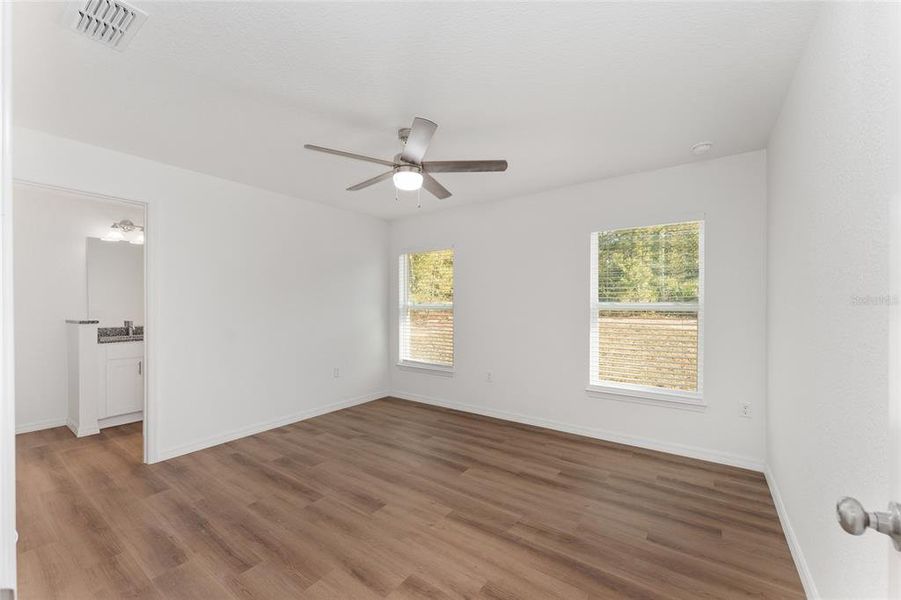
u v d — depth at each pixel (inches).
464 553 81.0
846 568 50.9
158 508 97.9
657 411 134.6
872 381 43.2
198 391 137.2
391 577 74.1
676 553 80.4
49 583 72.4
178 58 74.9
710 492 105.0
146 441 125.3
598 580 72.9
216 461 126.8
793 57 74.0
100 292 172.4
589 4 61.5
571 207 152.6
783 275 90.9
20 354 153.1
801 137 74.0
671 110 94.5
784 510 88.8
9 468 21.5
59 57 74.0
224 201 144.8
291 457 130.3
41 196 157.2
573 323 152.3
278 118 98.6
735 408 121.2
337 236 187.3
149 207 125.5
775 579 72.9
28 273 154.3
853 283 48.3
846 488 51.1
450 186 152.9
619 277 143.9
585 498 102.7
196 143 113.4
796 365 78.2
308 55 74.2
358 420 171.0
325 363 181.6
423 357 204.7
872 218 42.5
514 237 168.6
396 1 60.7
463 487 109.1
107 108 93.4
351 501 101.6
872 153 42.2
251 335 153.1
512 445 140.3
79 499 102.0
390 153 120.9
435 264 200.4
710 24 65.6
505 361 171.6
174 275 131.3
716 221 124.0
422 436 150.3
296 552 81.3
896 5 28.9
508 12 63.2
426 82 83.2
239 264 149.3
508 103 91.4
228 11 62.9
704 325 126.5
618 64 76.9
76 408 152.3
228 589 71.2
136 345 168.2
